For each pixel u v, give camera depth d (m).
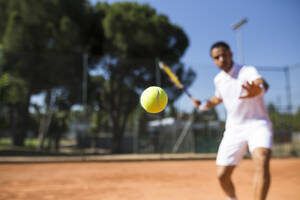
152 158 8.90
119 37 14.38
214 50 2.39
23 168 6.59
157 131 11.12
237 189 4.00
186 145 11.05
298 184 4.45
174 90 12.90
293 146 11.05
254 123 2.17
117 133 13.39
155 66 11.98
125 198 3.30
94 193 3.61
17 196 3.42
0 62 10.97
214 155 9.99
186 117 11.20
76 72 12.98
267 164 1.91
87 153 12.06
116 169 6.46
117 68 12.73
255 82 2.11
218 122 11.14
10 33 13.41
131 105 13.48
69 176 5.25
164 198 3.31
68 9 14.80
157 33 15.17
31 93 14.06
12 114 13.50
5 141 15.27
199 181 4.68
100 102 14.30
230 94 2.33
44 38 13.95
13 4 14.33
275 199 3.32
